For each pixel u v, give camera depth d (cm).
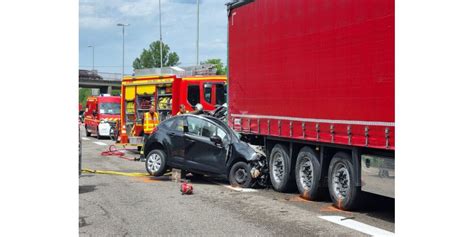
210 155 1254
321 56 952
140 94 2095
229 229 784
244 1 1239
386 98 779
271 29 1126
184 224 818
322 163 996
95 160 1861
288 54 1062
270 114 1132
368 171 844
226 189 1182
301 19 1015
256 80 1192
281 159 1135
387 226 805
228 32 1330
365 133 829
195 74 1962
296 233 759
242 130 1258
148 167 1341
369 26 820
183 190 1102
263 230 777
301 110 1017
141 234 755
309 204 999
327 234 754
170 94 1922
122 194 1095
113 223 826
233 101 1306
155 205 976
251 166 1198
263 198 1065
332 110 920
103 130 3181
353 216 884
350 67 868
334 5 913
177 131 1312
